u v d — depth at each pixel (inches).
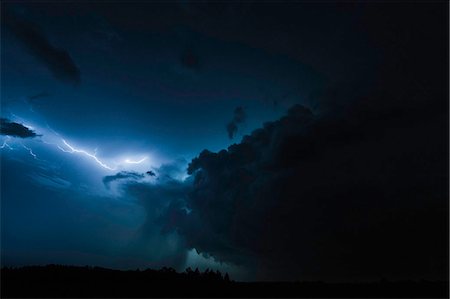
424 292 946.1
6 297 775.1
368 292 960.9
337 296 881.5
